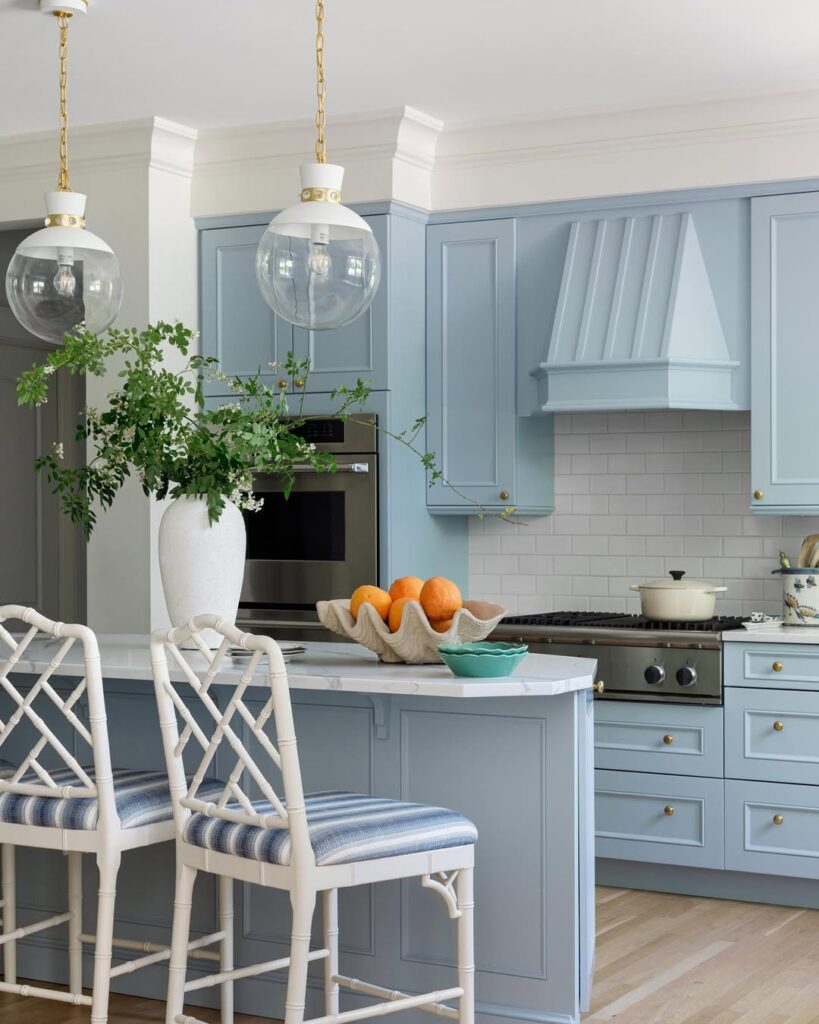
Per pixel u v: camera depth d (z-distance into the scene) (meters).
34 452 6.32
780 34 4.07
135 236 5.02
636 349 4.70
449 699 3.21
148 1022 3.36
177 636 2.72
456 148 5.06
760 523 5.05
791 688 4.40
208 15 3.88
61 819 2.86
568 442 5.37
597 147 4.87
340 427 4.99
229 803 2.85
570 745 3.10
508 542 5.48
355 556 4.96
